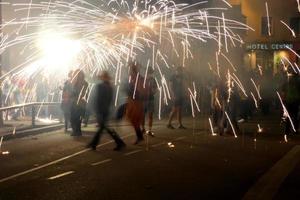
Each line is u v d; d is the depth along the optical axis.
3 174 11.30
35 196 9.30
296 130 19.11
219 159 13.32
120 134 18.52
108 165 12.38
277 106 31.58
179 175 11.20
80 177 10.96
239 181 10.62
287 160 13.16
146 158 13.41
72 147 15.38
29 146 15.63
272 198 9.09
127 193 9.53
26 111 24.28
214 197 9.27
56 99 23.62
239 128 21.16
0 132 17.72
